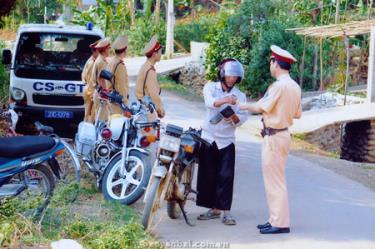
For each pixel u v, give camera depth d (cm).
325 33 2933
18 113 1755
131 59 4781
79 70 1797
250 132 2238
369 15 3578
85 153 1260
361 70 3609
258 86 3191
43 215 1008
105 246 924
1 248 869
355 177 1645
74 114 1770
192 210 1221
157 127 1218
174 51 5225
